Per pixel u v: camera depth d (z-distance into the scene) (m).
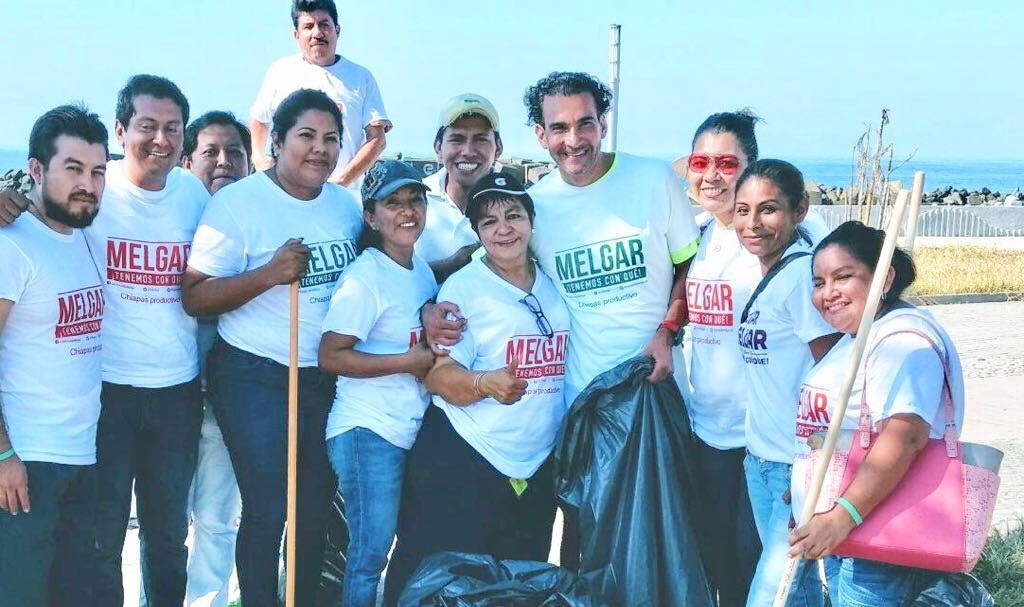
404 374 4.32
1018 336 12.84
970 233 31.66
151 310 4.28
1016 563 5.26
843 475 3.40
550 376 4.39
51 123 3.82
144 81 4.21
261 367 4.31
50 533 3.96
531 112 4.46
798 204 4.05
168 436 4.36
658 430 4.26
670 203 4.44
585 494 4.23
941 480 3.29
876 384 3.37
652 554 4.14
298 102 4.29
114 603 4.32
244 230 4.27
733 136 4.38
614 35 16.00
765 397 4.06
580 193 4.44
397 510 4.37
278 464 4.31
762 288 4.05
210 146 5.15
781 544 3.94
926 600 3.34
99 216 4.20
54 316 3.87
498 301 4.29
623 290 4.45
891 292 3.50
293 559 4.15
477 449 4.28
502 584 3.98
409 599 4.01
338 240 4.43
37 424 3.88
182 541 4.52
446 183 5.11
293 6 6.40
